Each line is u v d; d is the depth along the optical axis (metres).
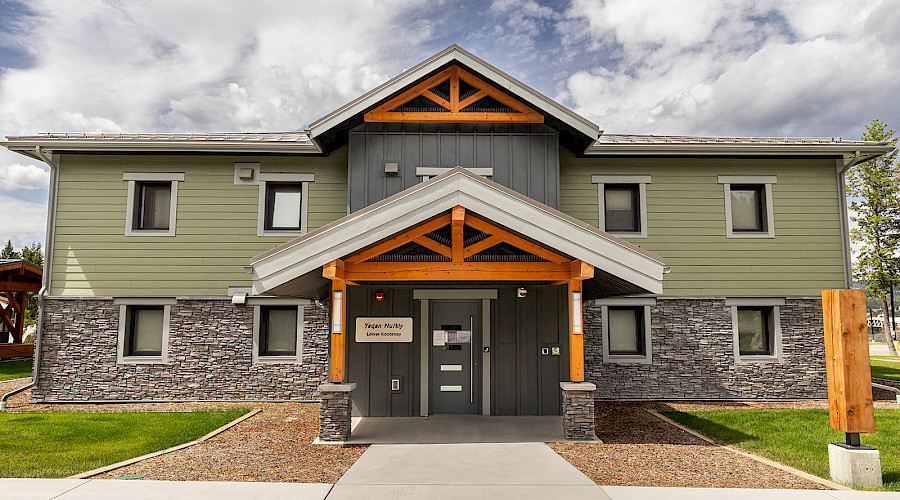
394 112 11.23
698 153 12.28
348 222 7.50
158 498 5.42
